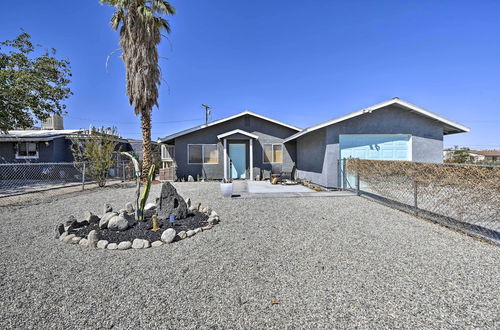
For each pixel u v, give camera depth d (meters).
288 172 14.35
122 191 10.02
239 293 2.42
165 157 16.53
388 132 9.91
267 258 3.27
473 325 1.94
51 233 4.42
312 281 2.65
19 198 8.27
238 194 8.70
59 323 1.99
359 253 3.43
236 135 13.80
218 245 3.76
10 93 12.38
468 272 2.84
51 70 14.27
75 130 18.73
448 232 4.35
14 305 2.23
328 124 9.69
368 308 2.17
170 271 2.90
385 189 6.80
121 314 2.10
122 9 10.78
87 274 2.84
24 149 15.98
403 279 2.68
